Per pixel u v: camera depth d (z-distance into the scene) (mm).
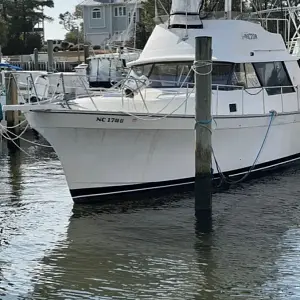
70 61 44281
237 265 8398
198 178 10672
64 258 8750
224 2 14531
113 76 22031
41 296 7496
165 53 12961
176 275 8078
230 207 11250
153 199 11781
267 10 15422
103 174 11453
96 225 10250
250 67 13180
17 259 8734
